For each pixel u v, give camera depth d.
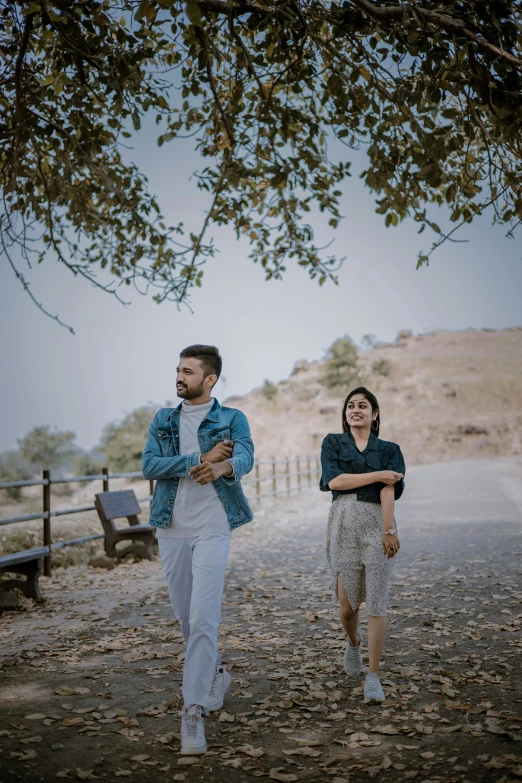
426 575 7.70
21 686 4.31
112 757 3.25
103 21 4.48
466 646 4.98
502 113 4.11
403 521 12.85
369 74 4.65
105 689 4.23
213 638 3.47
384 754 3.26
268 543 10.89
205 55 4.72
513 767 3.00
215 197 5.52
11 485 7.75
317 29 4.70
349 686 4.21
